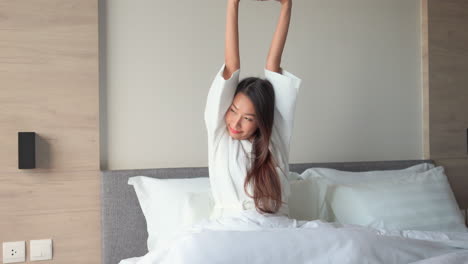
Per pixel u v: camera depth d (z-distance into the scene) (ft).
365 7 9.06
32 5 6.74
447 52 9.75
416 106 9.55
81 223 6.85
